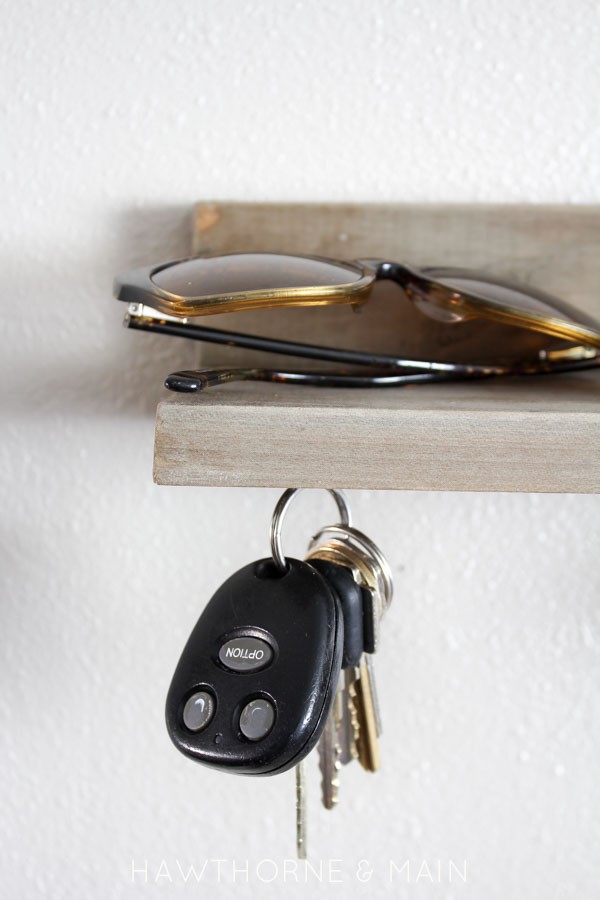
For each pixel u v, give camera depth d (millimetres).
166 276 311
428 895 473
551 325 326
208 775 472
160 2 424
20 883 481
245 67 424
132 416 450
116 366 447
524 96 421
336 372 358
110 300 442
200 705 303
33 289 443
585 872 469
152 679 467
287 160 427
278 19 421
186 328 344
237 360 415
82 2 425
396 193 427
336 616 319
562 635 456
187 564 459
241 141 427
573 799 465
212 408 271
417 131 424
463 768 466
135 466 454
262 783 471
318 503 451
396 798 469
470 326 408
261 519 454
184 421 272
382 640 460
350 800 470
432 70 421
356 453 272
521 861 470
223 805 473
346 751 375
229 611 322
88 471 455
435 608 456
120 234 436
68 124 431
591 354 396
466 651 458
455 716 463
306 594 319
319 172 427
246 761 291
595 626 454
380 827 471
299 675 300
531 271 409
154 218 434
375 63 421
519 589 454
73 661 468
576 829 467
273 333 413
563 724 461
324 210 409
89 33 426
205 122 427
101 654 467
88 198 435
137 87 428
